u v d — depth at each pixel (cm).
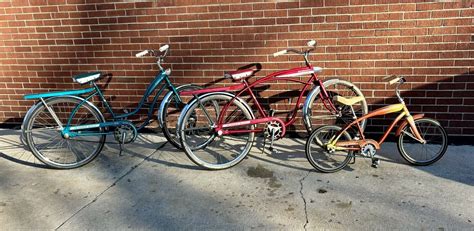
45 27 421
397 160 350
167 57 409
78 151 381
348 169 336
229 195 300
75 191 313
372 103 386
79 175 342
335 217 266
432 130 380
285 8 373
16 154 387
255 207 282
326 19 370
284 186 310
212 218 270
